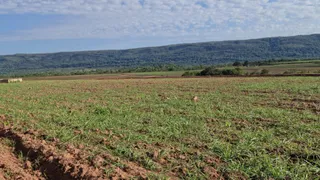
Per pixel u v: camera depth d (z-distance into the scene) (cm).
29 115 1208
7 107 1467
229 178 558
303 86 1897
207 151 695
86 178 596
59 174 650
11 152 809
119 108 1291
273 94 1588
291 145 706
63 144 787
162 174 581
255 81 2481
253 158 628
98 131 902
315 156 635
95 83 3145
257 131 834
